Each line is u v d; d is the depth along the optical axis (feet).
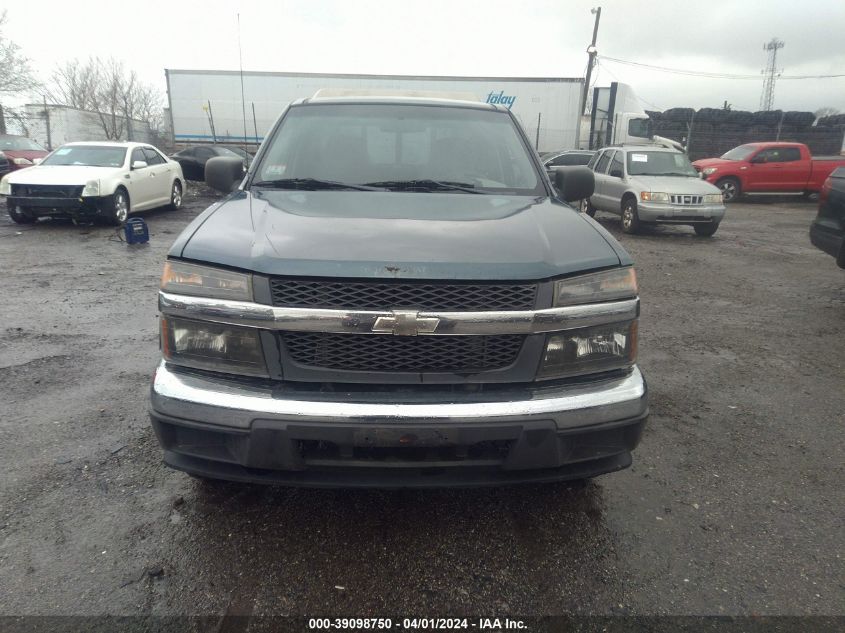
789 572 7.75
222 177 11.87
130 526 8.34
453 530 8.48
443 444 7.09
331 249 7.43
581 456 7.63
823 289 24.14
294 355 7.28
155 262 26.84
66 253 28.40
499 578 7.55
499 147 11.79
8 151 58.18
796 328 18.79
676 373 14.78
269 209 9.06
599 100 87.10
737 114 84.79
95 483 9.35
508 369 7.40
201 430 7.27
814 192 59.31
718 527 8.69
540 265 7.45
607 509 9.05
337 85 75.46
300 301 7.13
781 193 59.16
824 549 8.23
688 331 18.34
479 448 7.47
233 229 8.13
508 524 8.64
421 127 11.91
